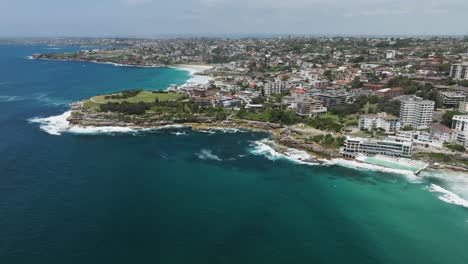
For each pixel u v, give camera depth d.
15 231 118.31
